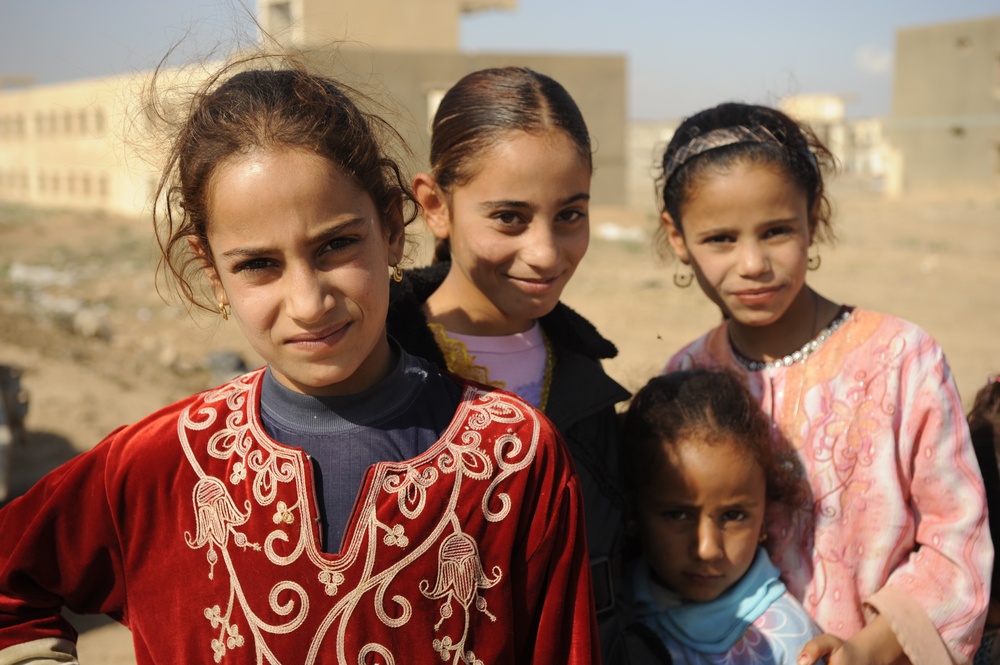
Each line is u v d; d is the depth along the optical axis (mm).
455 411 1497
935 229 19406
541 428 1488
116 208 28141
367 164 1407
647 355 9281
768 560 2035
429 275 2109
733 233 2076
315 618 1353
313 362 1371
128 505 1452
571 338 2037
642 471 2002
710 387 2029
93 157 29406
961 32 29797
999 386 2277
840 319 2146
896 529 1986
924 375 2016
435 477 1407
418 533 1376
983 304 11586
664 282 13258
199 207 1381
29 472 6258
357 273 1372
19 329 9781
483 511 1412
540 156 1794
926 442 1995
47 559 1465
